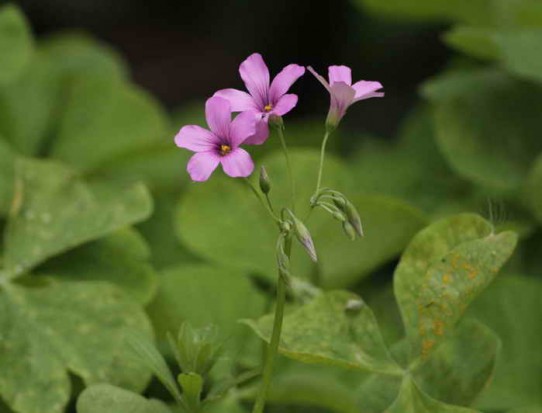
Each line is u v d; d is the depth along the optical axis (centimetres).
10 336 43
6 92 60
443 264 38
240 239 49
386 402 40
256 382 45
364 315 39
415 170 58
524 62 52
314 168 50
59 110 60
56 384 42
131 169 58
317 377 42
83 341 43
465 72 59
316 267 49
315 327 39
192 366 38
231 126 35
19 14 58
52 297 44
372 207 46
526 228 52
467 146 54
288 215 36
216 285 47
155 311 46
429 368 40
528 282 47
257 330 38
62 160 59
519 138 55
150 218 54
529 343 46
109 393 38
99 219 46
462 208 55
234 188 50
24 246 46
